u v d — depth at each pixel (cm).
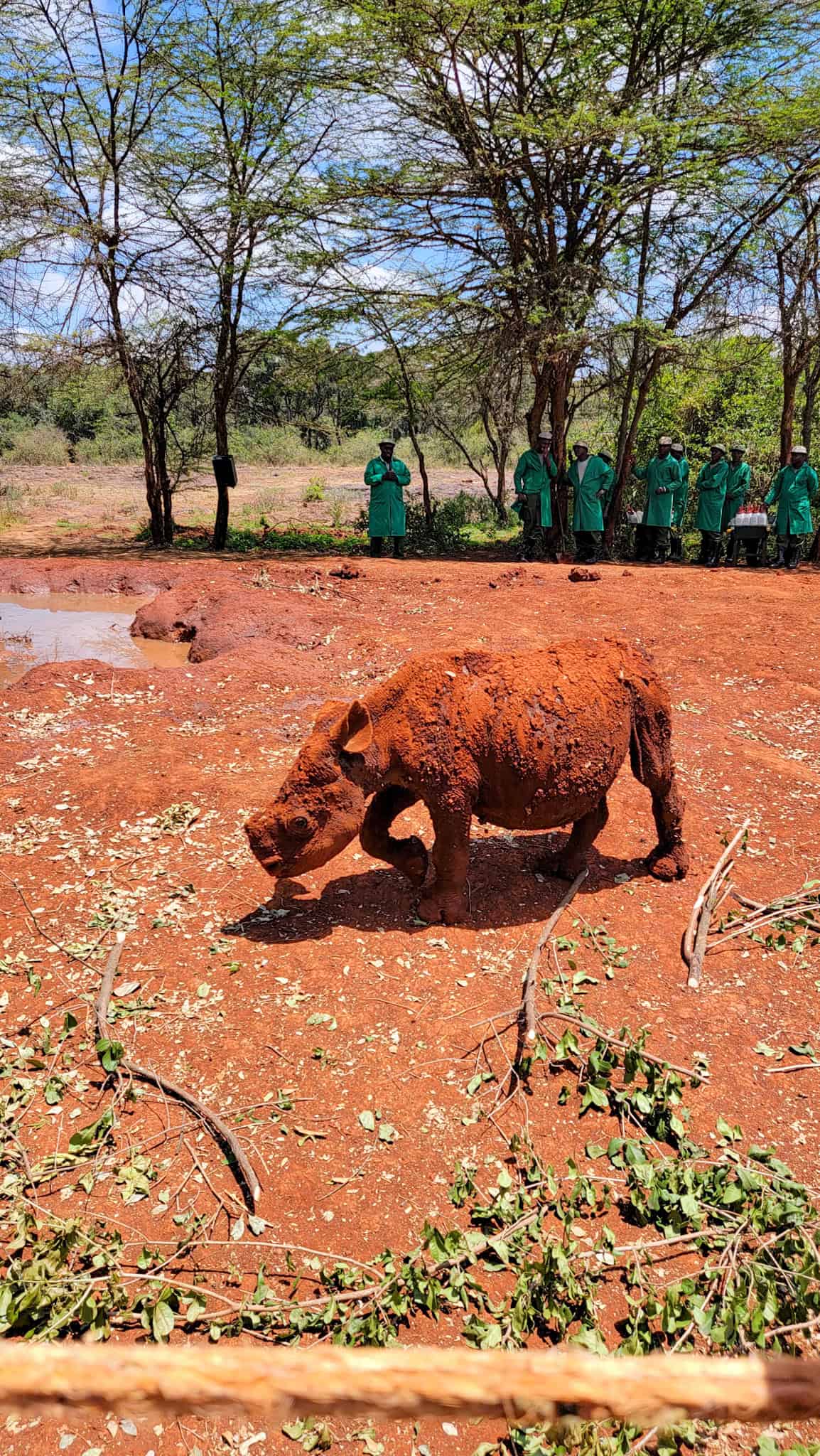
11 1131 401
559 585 1446
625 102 1681
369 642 1090
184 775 725
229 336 1888
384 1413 76
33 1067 441
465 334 1967
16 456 3997
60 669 959
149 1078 426
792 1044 455
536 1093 421
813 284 1778
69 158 1783
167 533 2069
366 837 541
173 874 599
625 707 541
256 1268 341
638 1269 334
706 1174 369
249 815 668
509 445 2606
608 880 592
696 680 986
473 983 488
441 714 500
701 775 747
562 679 521
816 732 859
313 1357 78
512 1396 76
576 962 508
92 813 675
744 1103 417
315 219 1805
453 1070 432
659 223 1855
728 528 1880
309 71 1711
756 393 2342
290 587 1380
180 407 2184
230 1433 290
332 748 486
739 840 639
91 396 2255
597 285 1761
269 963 504
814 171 1642
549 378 1903
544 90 1727
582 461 1831
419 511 2364
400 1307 315
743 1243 351
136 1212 364
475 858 613
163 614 1261
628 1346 307
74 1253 340
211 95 1716
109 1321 318
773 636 1108
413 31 1551
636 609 1248
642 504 2252
